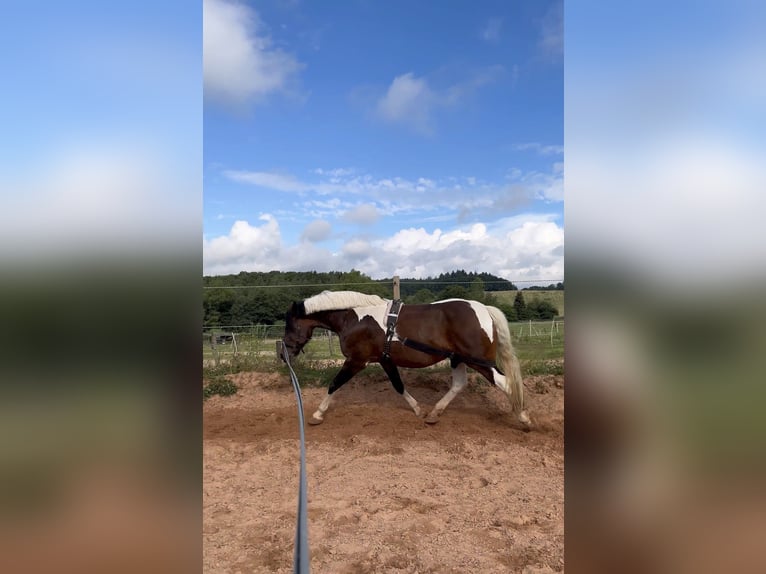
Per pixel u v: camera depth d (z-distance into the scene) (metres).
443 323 5.42
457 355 5.47
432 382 7.16
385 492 3.81
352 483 4.00
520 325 11.88
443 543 3.02
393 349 5.59
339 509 3.51
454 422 5.68
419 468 4.33
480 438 5.12
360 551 2.94
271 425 5.75
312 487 3.95
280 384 7.37
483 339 5.28
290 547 3.00
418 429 5.46
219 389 7.12
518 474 4.17
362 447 4.92
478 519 3.33
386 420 5.79
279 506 3.59
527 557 2.83
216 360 8.40
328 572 2.73
